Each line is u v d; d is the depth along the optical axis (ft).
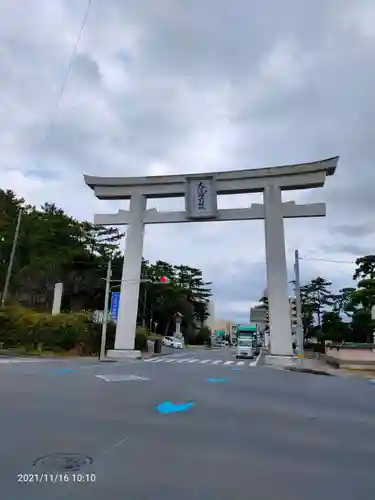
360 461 18.71
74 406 29.40
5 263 163.22
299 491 14.80
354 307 156.76
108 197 116.06
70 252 171.12
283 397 37.45
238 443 21.08
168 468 16.88
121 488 14.55
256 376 58.29
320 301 198.70
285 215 103.04
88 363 79.41
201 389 40.27
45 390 36.63
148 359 107.65
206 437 22.06
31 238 165.17
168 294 252.42
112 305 120.67
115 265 182.29
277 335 96.58
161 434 22.34
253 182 106.52
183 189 110.63
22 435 21.27
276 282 99.30
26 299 164.55
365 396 40.60
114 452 18.83
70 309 173.68
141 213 112.27
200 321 331.77
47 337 120.16
